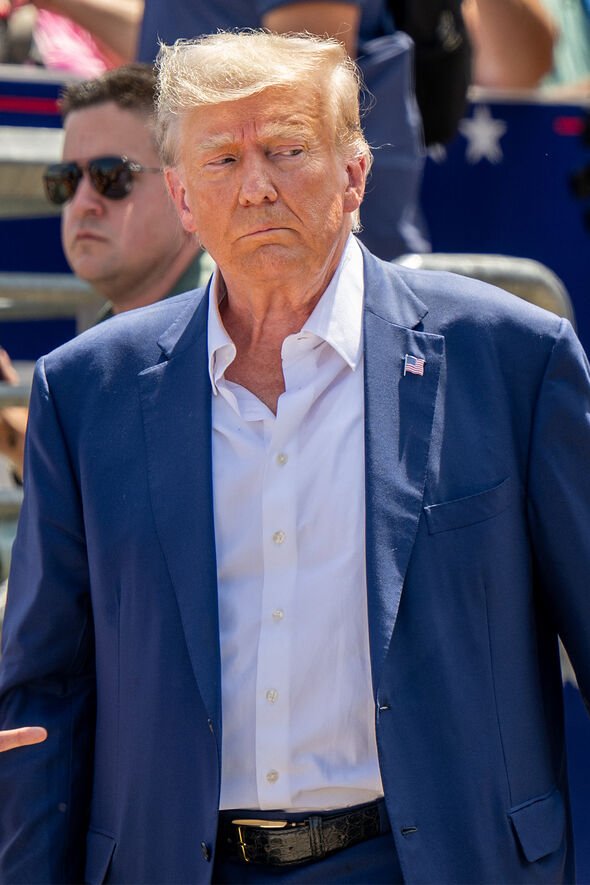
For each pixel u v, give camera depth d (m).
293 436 8.76
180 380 9.08
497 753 8.59
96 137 12.84
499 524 8.62
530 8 19.16
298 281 8.66
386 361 8.83
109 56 18.42
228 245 8.57
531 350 8.84
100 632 9.06
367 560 8.45
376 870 8.66
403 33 15.01
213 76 8.45
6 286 14.82
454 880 8.40
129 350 9.30
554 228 17.06
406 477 8.57
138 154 12.84
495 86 19.53
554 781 9.03
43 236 16.78
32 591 9.34
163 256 12.99
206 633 8.57
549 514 8.76
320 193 8.55
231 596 8.73
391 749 8.38
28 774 9.40
